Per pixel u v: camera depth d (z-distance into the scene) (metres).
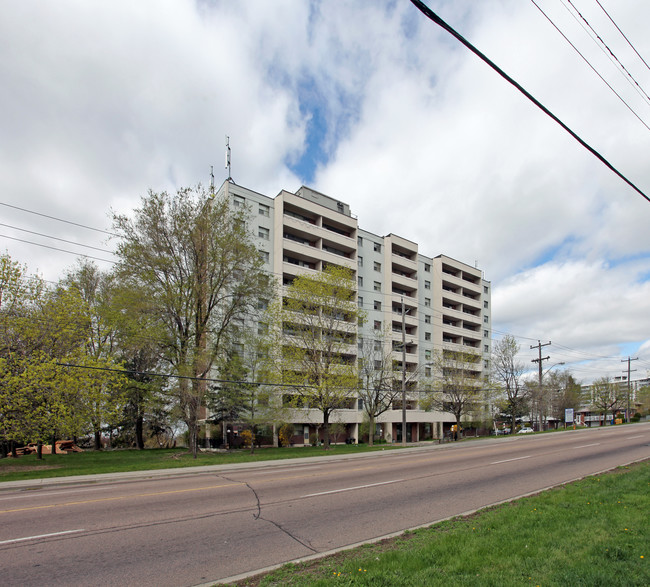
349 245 49.47
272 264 42.75
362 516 8.69
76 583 5.41
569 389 78.44
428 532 7.30
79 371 20.28
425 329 60.06
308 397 29.83
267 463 19.78
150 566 5.96
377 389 37.69
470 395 45.19
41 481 14.66
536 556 5.79
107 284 33.34
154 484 13.60
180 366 23.44
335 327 32.41
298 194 50.22
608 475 12.78
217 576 5.62
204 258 25.52
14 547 6.79
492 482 12.70
